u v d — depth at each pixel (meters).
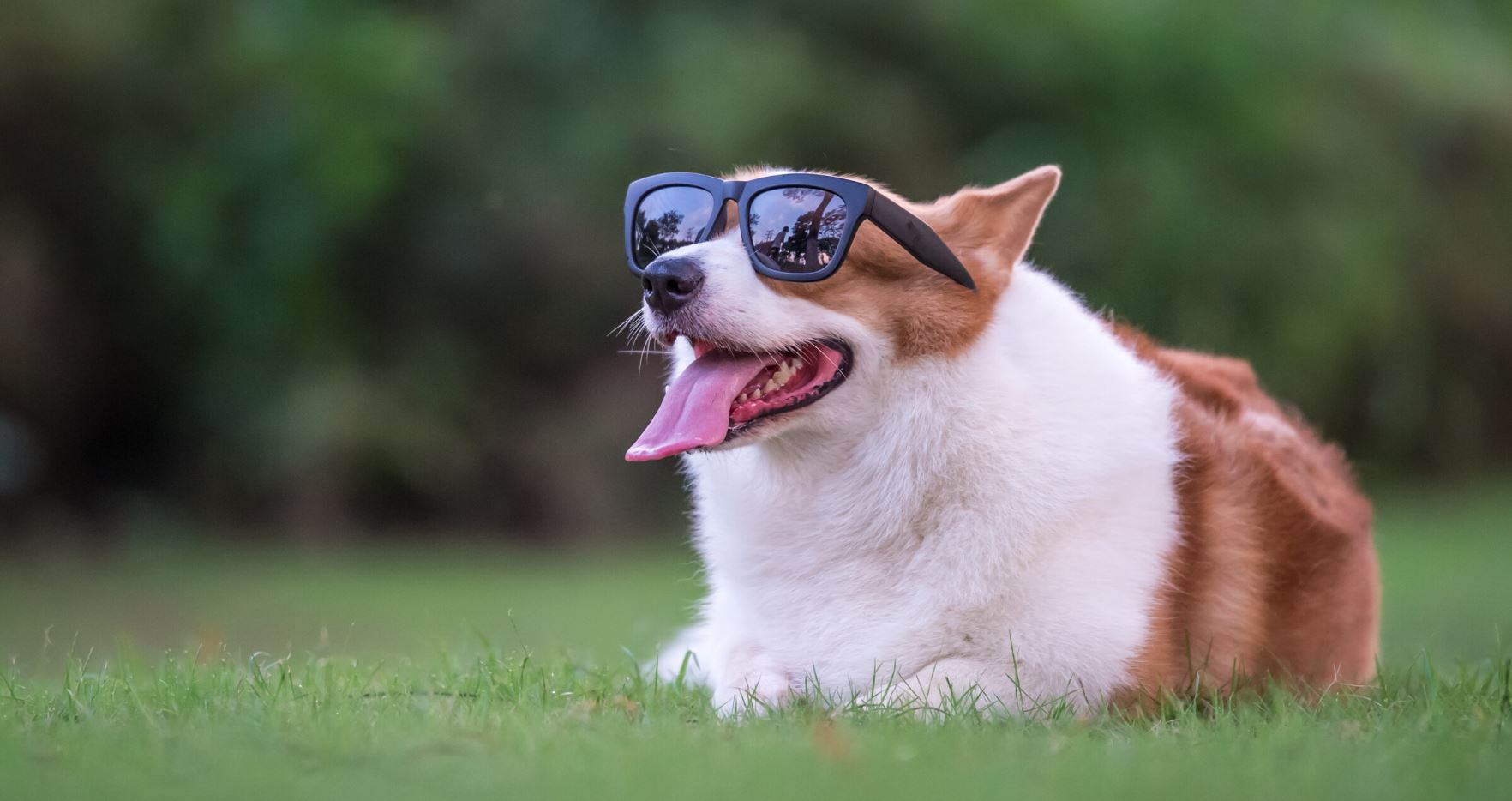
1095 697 4.38
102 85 17.11
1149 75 19.89
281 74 17.52
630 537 18.41
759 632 4.74
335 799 3.15
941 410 4.50
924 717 4.17
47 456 17.86
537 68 18.11
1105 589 4.42
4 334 17.05
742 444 4.50
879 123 18.42
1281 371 20.08
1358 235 20.48
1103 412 4.60
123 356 18.16
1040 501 4.43
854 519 4.59
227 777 3.36
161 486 18.42
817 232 4.50
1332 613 4.95
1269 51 20.55
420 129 17.50
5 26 16.42
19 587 13.90
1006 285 4.69
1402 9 23.47
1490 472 23.05
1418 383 21.59
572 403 18.69
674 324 4.56
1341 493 5.39
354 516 17.98
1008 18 19.45
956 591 4.44
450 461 17.80
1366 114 21.59
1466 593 11.27
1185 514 4.62
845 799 3.08
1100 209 19.06
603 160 17.53
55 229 17.52
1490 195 22.73
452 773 3.38
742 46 17.92
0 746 3.63
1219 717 4.12
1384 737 3.79
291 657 5.69
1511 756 3.53
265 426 17.22
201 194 17.34
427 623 10.71
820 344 4.58
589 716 4.18
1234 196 20.08
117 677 5.26
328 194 17.23
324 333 17.81
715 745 3.68
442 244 17.73
